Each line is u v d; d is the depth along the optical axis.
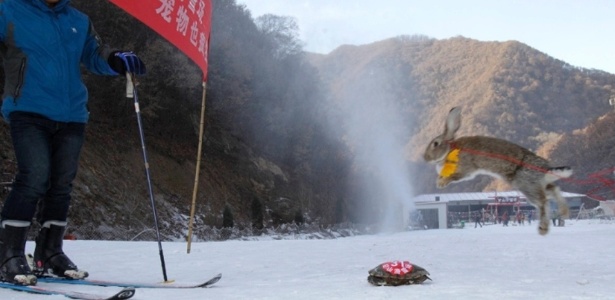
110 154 33.03
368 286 4.91
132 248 9.95
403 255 8.67
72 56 5.44
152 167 35.81
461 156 4.44
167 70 39.53
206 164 42.12
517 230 28.67
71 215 26.22
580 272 6.25
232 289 4.78
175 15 8.20
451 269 6.63
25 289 4.53
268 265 7.25
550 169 4.36
